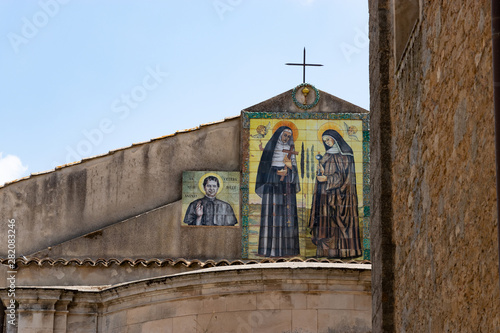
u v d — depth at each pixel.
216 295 23.88
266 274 23.61
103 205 30.39
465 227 11.12
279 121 30.30
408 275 13.72
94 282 29.34
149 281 24.75
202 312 23.89
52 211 30.34
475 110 10.88
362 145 30.20
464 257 11.15
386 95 15.30
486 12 10.60
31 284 29.34
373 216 15.42
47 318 26.41
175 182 30.39
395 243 14.64
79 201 30.41
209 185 30.06
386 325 14.45
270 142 30.20
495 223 10.20
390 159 15.06
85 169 30.62
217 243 29.69
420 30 13.38
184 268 29.25
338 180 29.97
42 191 30.47
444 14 12.20
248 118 30.34
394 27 15.05
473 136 10.93
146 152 30.64
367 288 23.64
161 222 29.86
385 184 14.98
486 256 10.44
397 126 14.73
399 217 14.41
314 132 30.25
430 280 12.51
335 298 23.58
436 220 12.32
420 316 12.95
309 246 29.56
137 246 29.73
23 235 30.11
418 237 13.21
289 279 23.58
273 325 23.45
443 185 12.06
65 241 29.97
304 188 29.92
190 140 30.53
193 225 29.78
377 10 15.65
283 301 23.56
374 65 15.77
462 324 11.16
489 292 10.34
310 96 30.48
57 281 29.34
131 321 25.12
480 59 10.74
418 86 13.41
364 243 29.61
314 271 23.58
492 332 10.23
